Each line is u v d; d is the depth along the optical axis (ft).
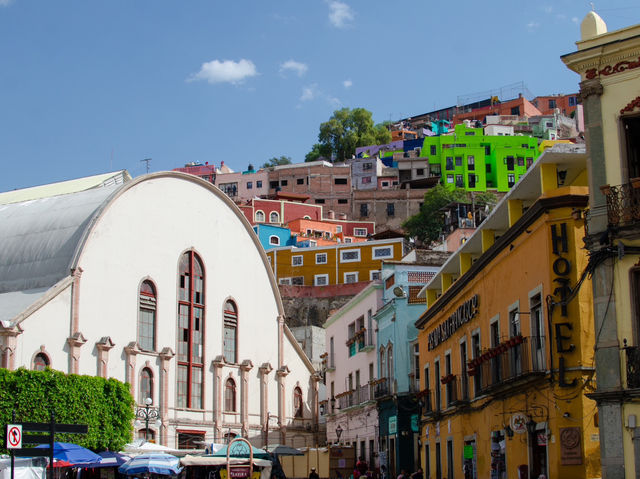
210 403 184.34
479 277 105.70
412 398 149.69
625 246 65.67
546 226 81.20
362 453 174.70
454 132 460.55
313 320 303.48
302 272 321.93
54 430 72.18
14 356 144.15
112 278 167.43
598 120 68.95
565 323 78.18
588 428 76.07
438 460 129.49
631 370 64.64
